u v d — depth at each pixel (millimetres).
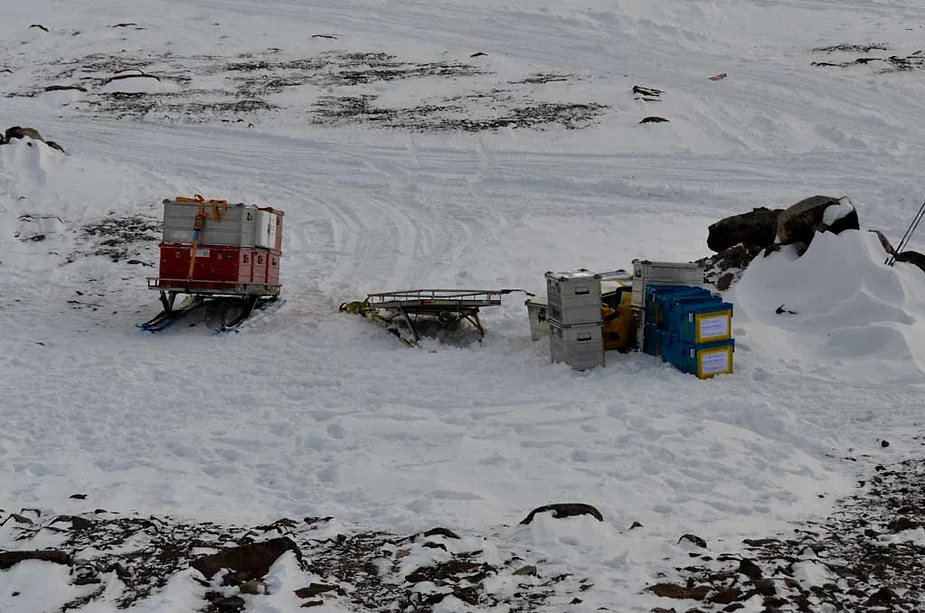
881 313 14883
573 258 21750
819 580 7684
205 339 16859
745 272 17156
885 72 39812
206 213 17219
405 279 20453
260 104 37938
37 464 11062
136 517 9297
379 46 48625
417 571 8000
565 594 7539
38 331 17203
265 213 17719
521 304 18438
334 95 39375
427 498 9930
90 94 39562
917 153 29688
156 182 28047
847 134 31922
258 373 14906
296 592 7559
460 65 44312
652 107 36156
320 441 11961
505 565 8102
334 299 19047
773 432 11758
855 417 12094
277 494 10258
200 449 11742
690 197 26859
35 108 37562
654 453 11047
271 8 56656
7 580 7617
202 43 49469
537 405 13016
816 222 17078
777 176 28219
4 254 21578
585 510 8992
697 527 8938
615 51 45844
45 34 50844
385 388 14070
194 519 9367
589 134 33094
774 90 38281
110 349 16250
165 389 14125
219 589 7641
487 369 14891
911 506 9336
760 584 7527
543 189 28031
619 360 14836
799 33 48781
